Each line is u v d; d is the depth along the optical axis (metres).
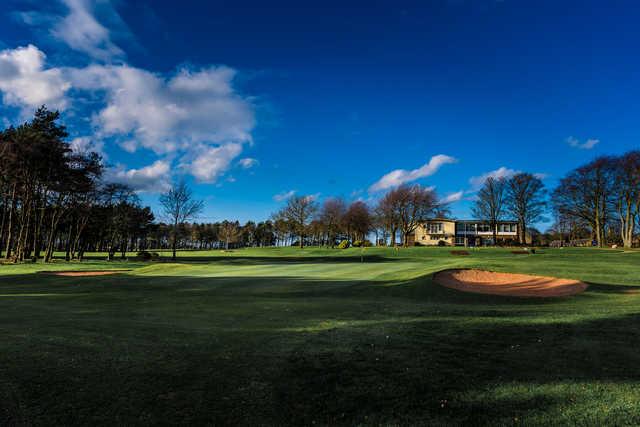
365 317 10.09
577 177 62.88
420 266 28.30
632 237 61.97
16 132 41.84
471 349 6.78
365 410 4.39
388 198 77.06
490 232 92.50
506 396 4.75
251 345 6.95
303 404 4.54
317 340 7.38
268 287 18.92
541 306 13.07
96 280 22.42
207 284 20.25
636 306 11.48
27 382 4.89
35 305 12.45
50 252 45.53
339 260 47.88
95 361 5.79
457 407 4.46
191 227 128.88
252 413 4.28
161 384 5.01
